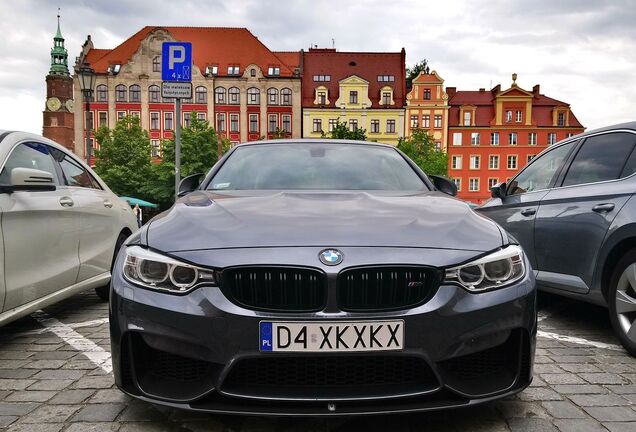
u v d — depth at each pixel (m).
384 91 62.78
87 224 4.59
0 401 2.76
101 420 2.51
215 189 3.45
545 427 2.45
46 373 3.22
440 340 2.19
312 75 63.69
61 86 65.00
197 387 2.22
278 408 2.14
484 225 2.62
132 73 60.16
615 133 4.10
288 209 2.68
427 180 3.68
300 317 2.15
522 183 5.12
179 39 63.47
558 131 63.69
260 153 3.92
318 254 2.22
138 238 2.51
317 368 2.19
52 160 4.41
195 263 2.24
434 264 2.23
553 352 3.72
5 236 3.40
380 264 2.20
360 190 3.35
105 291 5.31
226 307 2.18
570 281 4.12
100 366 3.37
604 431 2.41
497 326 2.27
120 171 44.12
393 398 2.14
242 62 62.19
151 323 2.24
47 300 3.89
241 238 2.32
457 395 2.22
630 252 3.53
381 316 2.16
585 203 4.00
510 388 2.30
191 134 44.03
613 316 3.70
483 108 65.00
